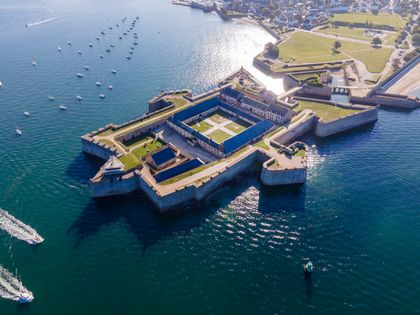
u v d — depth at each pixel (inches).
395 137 7780.5
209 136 7332.7
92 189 5861.2
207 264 4938.5
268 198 6082.7
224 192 6205.7
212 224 5570.9
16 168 6579.7
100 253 5064.0
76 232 5369.1
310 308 4439.0
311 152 7288.4
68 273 4783.5
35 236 5260.8
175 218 5669.3
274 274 4827.8
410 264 4972.9
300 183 6422.2
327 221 5634.8
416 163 6929.1
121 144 6830.7
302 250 5162.4
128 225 5516.7
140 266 4894.2
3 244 5132.9
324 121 7706.7
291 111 7706.7
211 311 4375.0
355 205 5930.1
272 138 7175.2
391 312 4402.1
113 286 4635.8
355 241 5300.2
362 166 6850.4
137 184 6200.8
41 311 4345.5
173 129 7613.2
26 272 4776.1
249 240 5305.1
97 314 4320.9
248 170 6712.6
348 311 4411.9
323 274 4832.7
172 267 4889.3
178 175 6131.9
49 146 7204.7
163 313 4343.0
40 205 5807.1
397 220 5654.5
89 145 6889.8
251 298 4530.0
